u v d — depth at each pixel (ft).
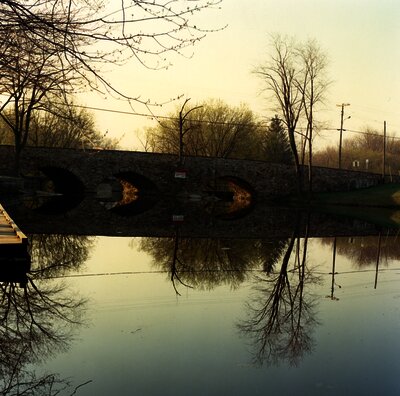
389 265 49.42
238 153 199.11
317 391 18.52
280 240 65.46
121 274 39.55
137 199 144.97
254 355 22.04
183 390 18.15
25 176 133.18
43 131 142.20
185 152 188.34
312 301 33.50
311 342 24.34
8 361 20.80
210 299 32.53
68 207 104.01
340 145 183.52
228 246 58.08
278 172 154.40
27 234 60.85
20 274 37.14
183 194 148.97
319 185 156.87
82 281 36.42
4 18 13.03
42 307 29.17
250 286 37.37
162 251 52.60
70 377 19.33
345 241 67.26
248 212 113.91
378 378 19.70
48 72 14.83
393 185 158.61
